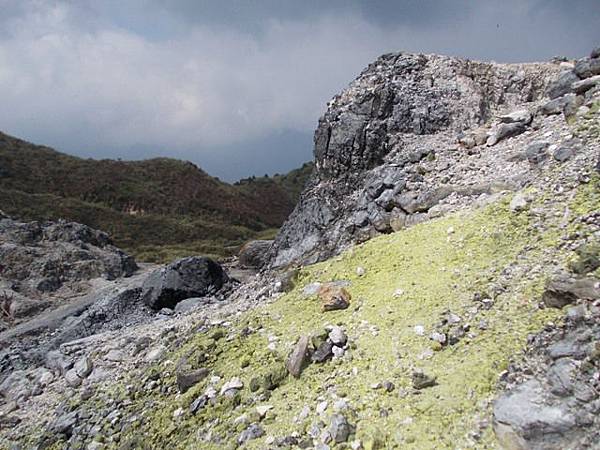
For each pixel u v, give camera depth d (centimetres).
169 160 9438
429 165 1802
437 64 2272
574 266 864
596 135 1237
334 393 912
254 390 1030
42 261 3434
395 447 748
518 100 2167
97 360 1603
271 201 9950
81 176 7950
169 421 1077
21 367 1930
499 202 1284
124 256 3966
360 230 1830
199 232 7000
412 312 1046
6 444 1318
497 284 982
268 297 1544
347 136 2211
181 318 1861
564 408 657
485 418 723
